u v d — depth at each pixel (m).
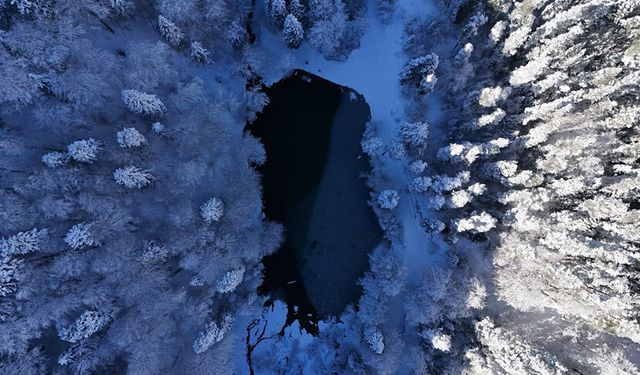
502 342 34.69
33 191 32.16
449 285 37.69
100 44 35.97
